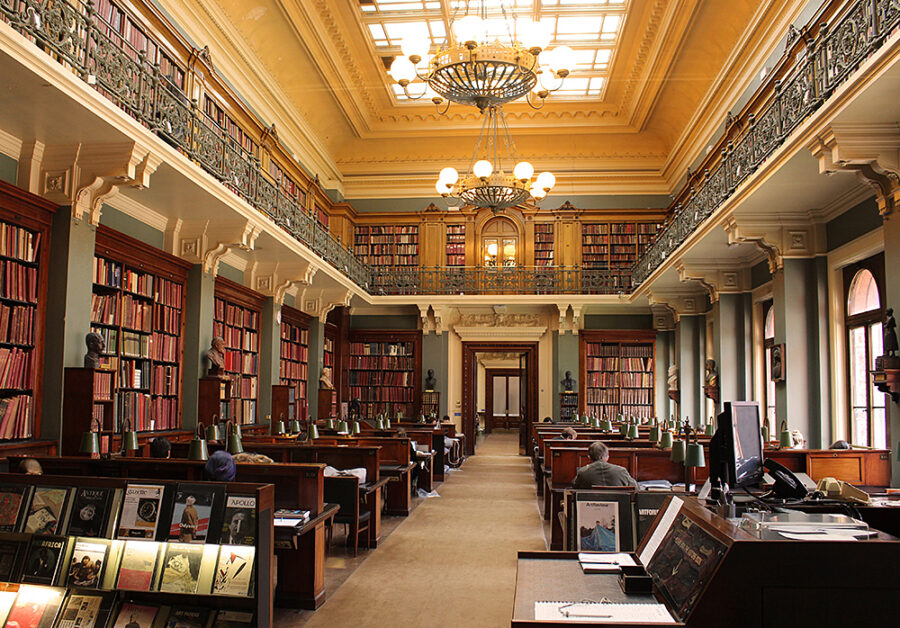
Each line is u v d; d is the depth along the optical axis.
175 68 9.45
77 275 6.91
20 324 6.46
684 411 15.05
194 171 7.79
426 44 8.39
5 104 5.81
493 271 17.36
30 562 3.44
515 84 8.61
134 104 6.78
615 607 2.18
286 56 13.12
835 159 6.16
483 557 6.46
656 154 17.58
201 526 3.38
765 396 11.68
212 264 9.98
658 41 12.96
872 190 7.86
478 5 12.91
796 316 9.15
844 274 8.99
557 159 17.83
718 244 10.76
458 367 17.86
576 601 2.28
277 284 12.58
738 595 1.91
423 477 10.72
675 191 16.98
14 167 6.64
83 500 3.48
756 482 3.12
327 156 17.14
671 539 2.46
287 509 5.00
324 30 13.00
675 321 16.02
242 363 11.77
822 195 8.25
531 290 17.22
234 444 5.78
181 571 3.36
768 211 9.05
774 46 10.33
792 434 8.58
